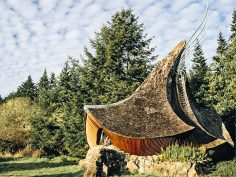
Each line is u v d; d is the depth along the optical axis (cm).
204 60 5034
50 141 3238
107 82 3253
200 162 1747
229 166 1747
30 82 7612
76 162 2569
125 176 1736
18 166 2298
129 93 3152
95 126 2152
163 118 2077
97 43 3438
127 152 1983
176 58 2314
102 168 1753
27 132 3425
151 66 3428
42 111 3762
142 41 3447
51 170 2125
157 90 2233
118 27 3450
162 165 1781
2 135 3256
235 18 4894
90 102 3250
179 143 2002
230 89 3553
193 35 2378
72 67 3469
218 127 2322
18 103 3872
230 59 3947
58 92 4053
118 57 3359
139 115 2098
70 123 3198
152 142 1966
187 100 2289
